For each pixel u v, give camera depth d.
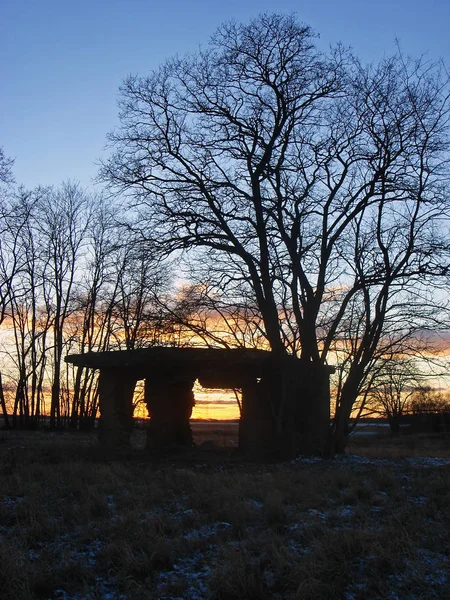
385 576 7.52
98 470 15.20
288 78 21.05
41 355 44.38
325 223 21.70
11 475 14.67
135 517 9.85
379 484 13.81
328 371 21.61
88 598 6.84
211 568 7.64
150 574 7.67
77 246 44.28
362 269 20.78
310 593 6.92
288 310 21.92
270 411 20.91
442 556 8.23
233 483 13.48
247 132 21.64
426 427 42.78
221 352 19.75
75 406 44.34
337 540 8.47
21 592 6.84
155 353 20.05
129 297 37.75
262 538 8.91
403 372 20.75
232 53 21.45
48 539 9.11
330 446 20.70
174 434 22.28
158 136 22.36
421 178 20.42
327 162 21.89
